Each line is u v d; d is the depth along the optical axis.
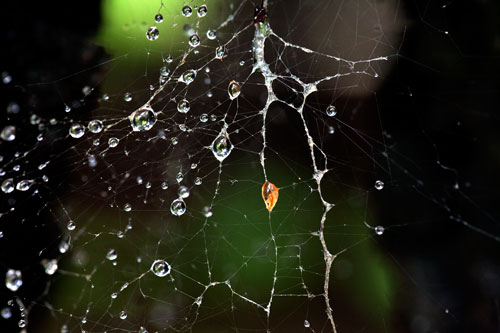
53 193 0.16
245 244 0.16
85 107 0.16
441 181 0.16
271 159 0.16
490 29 0.16
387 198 0.16
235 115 0.16
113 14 0.16
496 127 0.16
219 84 0.16
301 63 0.16
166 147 0.16
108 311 0.16
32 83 0.16
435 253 0.16
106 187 0.16
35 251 0.16
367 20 0.16
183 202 0.16
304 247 0.16
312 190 0.16
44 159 0.16
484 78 0.16
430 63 0.16
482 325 0.16
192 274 0.16
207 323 0.16
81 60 0.16
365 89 0.16
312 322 0.16
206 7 0.16
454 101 0.16
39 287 0.15
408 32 0.16
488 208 0.16
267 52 0.16
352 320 0.16
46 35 0.16
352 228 0.16
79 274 0.16
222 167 0.16
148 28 0.16
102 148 0.16
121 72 0.16
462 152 0.16
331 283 0.16
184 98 0.16
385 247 0.16
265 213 0.16
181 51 0.16
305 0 0.16
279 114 0.16
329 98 0.16
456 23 0.16
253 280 0.16
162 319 0.16
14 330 0.15
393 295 0.16
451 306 0.16
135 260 0.16
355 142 0.16
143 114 0.16
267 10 0.16
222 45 0.16
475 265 0.16
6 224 0.16
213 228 0.16
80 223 0.16
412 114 0.16
